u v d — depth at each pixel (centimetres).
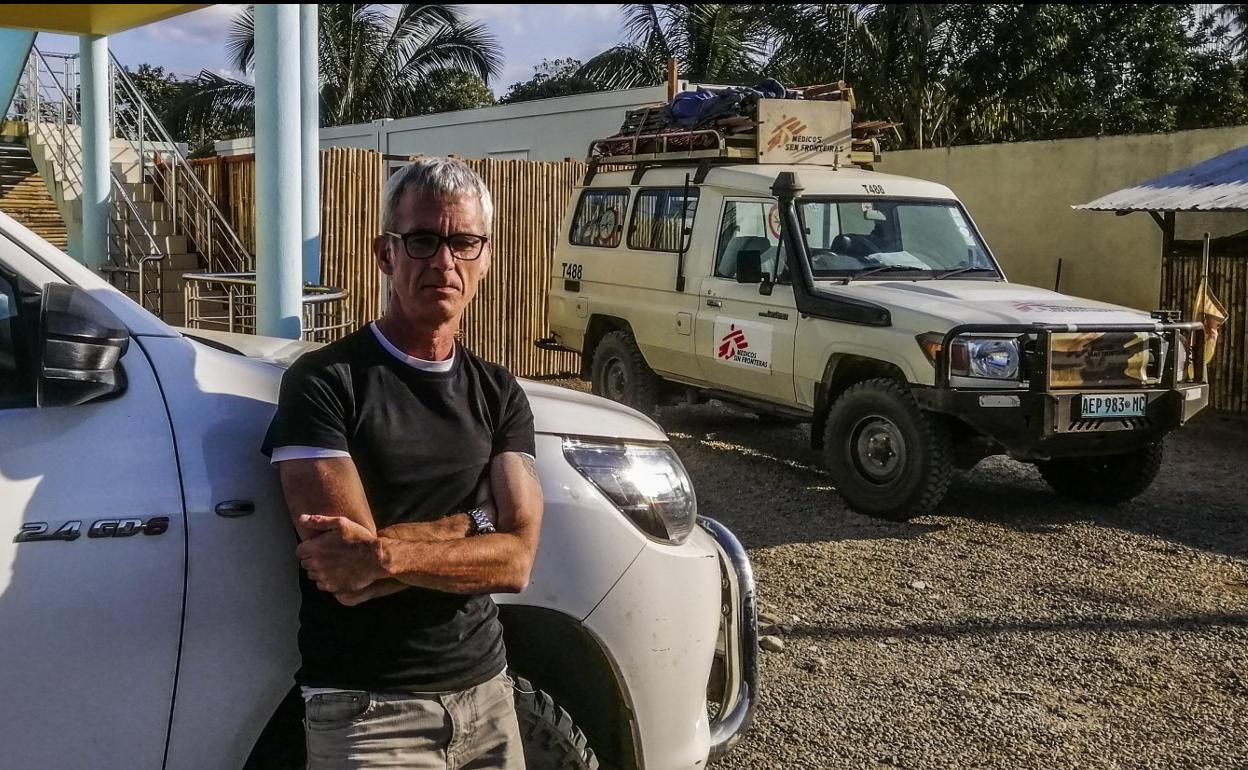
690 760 290
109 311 230
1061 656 490
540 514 241
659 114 972
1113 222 1327
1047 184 1398
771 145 857
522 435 247
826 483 801
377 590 215
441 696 226
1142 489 734
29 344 224
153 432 229
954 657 487
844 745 404
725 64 2108
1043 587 581
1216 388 1126
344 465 218
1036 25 1836
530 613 264
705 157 864
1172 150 1270
